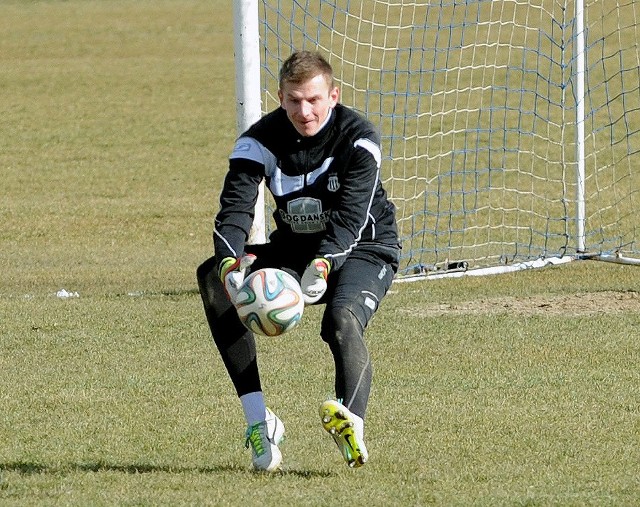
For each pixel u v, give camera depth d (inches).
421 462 760.3
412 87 3437.5
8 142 3002.0
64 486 701.3
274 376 1031.0
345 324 689.0
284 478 718.5
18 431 855.7
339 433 663.1
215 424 874.1
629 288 1465.3
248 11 1354.6
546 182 2386.8
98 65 4365.2
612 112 3085.6
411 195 2265.0
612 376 1021.8
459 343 1160.8
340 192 702.5
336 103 712.4
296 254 733.9
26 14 5890.8
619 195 2245.3
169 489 692.1
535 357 1098.1
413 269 1588.3
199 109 3486.7
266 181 716.0
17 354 1123.9
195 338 1191.6
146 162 2741.1
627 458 770.8
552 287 1488.7
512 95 3321.9
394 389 980.6
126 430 856.9
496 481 711.7
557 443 810.8
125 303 1379.2
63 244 1899.6
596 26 4065.0
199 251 1830.7
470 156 2635.3
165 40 4975.4
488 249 1817.2
